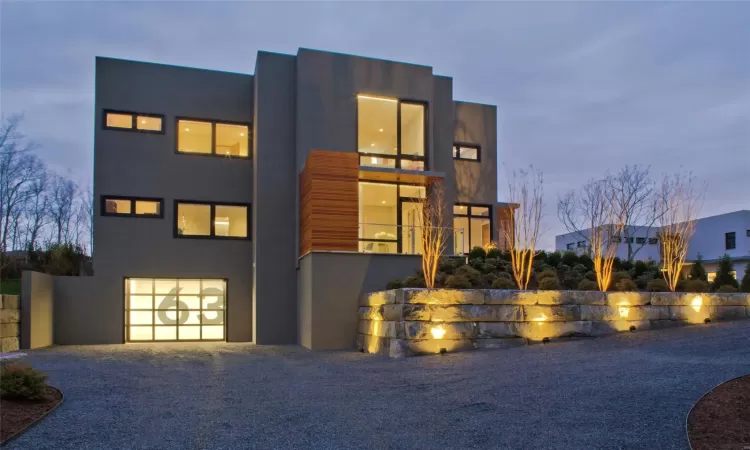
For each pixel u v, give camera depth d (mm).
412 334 10023
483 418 5391
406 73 16141
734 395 5379
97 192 15234
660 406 5348
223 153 16297
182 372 8938
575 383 6590
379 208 15641
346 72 15625
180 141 16062
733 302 12492
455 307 10281
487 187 18047
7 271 18469
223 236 16062
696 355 7887
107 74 15594
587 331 10922
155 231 15570
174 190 15805
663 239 15633
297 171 15141
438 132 16594
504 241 16344
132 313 15406
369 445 4715
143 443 4867
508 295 10570
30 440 4965
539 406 5691
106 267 15141
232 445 4785
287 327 15070
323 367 9344
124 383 7809
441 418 5465
